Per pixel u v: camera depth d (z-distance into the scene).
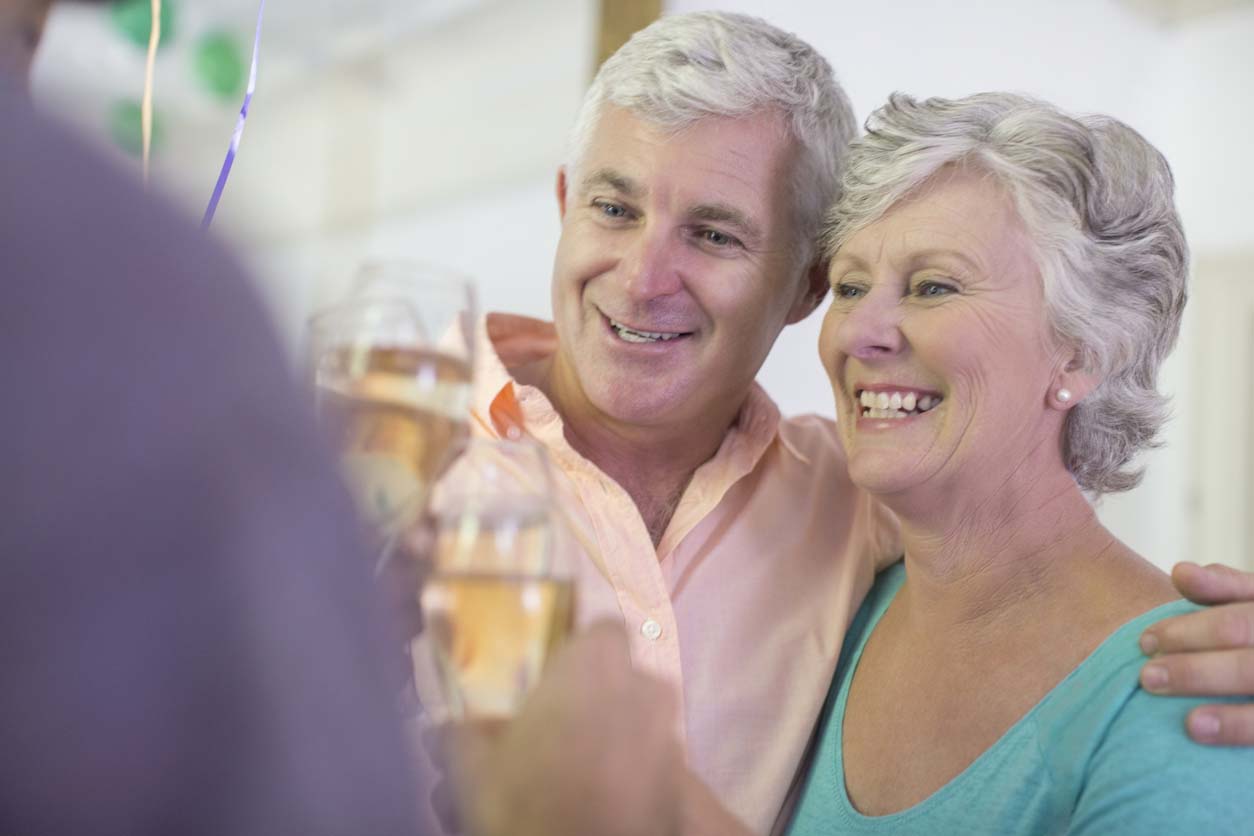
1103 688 1.01
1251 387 4.58
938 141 1.16
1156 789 0.92
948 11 3.55
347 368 0.72
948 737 1.13
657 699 0.61
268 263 0.28
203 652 0.25
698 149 1.37
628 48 1.43
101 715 0.24
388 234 2.88
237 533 0.25
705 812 0.80
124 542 0.24
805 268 1.51
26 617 0.23
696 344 1.42
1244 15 4.48
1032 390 1.14
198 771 0.25
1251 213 4.57
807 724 1.31
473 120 2.88
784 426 1.56
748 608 1.38
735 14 1.44
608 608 1.33
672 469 1.52
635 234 1.41
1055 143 1.13
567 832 0.56
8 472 0.23
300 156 2.77
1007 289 1.12
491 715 0.67
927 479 1.14
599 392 1.44
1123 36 4.45
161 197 0.26
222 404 0.25
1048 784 1.02
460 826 0.51
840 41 3.21
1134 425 1.20
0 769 0.23
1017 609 1.14
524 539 0.69
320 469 0.28
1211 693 0.93
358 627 0.28
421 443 0.72
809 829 1.21
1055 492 1.16
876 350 1.17
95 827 0.24
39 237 0.23
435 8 2.83
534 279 2.88
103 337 0.24
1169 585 1.10
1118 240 1.14
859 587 1.39
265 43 2.67
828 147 1.45
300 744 0.26
